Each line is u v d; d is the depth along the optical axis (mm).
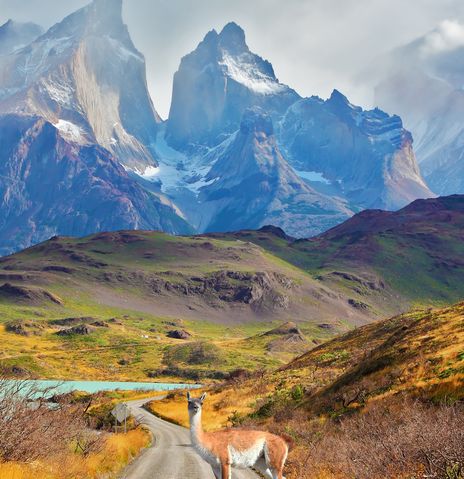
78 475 19000
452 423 17766
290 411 45562
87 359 193875
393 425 25609
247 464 14164
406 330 48125
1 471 15141
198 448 13875
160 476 24594
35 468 16734
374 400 35188
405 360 39781
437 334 42375
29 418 17469
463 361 34188
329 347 85375
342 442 24328
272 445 14336
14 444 16734
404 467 17641
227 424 53156
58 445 19312
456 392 30250
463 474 14953
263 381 72875
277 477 14234
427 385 32531
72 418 21062
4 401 16969
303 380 63781
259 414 51875
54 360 187625
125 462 28859
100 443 25453
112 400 89562
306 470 22562
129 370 184375
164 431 54906
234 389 74875
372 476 18172
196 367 184750
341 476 20500
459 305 49375
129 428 53812
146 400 97250
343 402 38281
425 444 17203
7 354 188625
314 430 34094
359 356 69000
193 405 14109
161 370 182625
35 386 18375
